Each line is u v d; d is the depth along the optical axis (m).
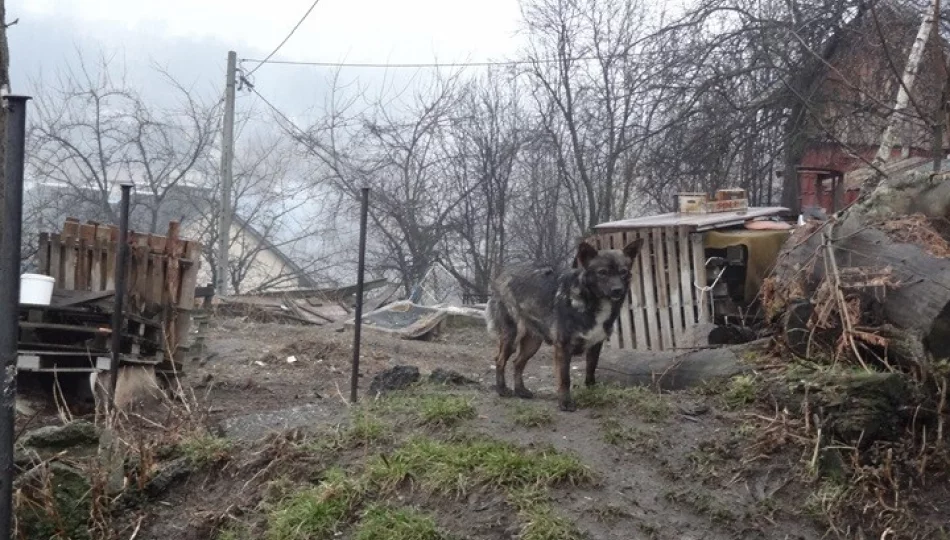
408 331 14.67
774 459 5.39
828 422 5.46
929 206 6.43
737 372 6.39
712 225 8.25
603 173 24.56
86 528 5.50
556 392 7.27
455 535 4.79
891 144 11.64
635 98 22.36
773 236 8.05
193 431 6.42
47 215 26.64
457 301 27.20
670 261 8.38
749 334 7.50
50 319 7.54
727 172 17.84
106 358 7.31
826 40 16.16
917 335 5.72
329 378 9.91
